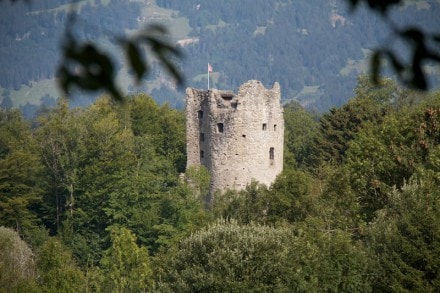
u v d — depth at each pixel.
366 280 168.38
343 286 168.38
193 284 174.00
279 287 167.75
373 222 190.25
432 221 167.62
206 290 173.38
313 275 168.62
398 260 164.12
